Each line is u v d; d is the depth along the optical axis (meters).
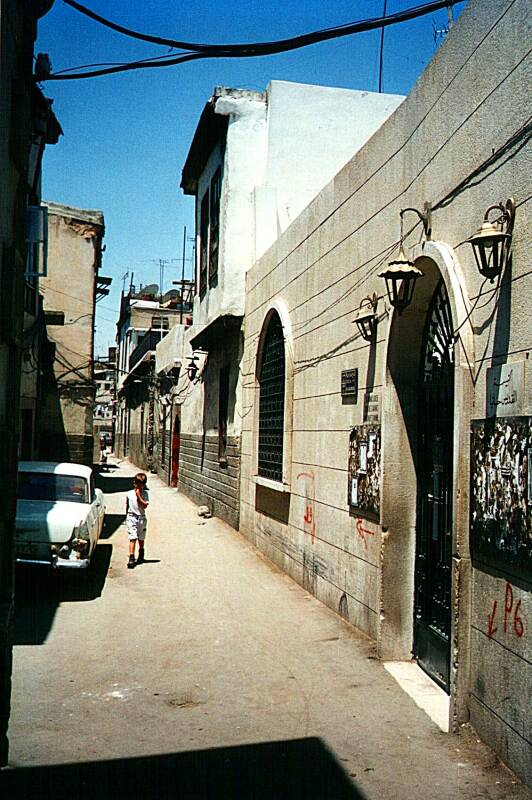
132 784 4.39
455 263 5.46
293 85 14.77
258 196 14.29
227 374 16.20
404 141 6.70
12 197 4.57
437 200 5.91
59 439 21.02
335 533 8.59
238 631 7.91
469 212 5.31
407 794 4.23
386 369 6.91
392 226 6.95
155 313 43.78
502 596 4.61
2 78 4.14
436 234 5.93
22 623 8.23
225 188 14.84
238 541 13.88
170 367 25.08
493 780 4.40
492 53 4.98
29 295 15.00
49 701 5.83
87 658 6.98
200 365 19.94
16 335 4.62
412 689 6.08
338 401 8.58
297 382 10.61
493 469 4.69
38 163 12.45
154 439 31.45
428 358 6.69
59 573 10.64
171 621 8.35
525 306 4.43
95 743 5.01
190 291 31.77
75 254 21.59
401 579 6.86
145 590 9.95
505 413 4.60
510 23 4.72
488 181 5.00
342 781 4.41
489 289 4.92
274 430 12.16
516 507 4.37
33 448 16.72
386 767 4.61
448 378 6.14
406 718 5.43
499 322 4.76
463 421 5.13
